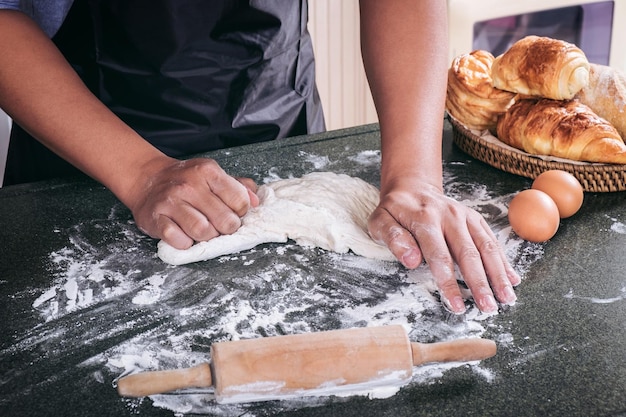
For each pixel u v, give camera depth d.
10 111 0.99
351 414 0.62
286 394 0.62
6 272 0.87
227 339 0.74
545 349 0.70
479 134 1.15
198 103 1.23
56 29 1.16
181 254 0.87
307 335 0.64
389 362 0.63
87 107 0.98
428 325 0.75
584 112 1.01
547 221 0.88
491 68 1.12
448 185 1.05
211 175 0.93
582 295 0.79
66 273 0.86
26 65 0.97
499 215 0.97
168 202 0.90
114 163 0.96
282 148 1.19
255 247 0.92
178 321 0.77
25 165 1.29
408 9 1.06
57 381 0.68
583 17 2.00
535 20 1.96
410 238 0.84
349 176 1.05
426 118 1.00
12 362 0.71
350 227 0.91
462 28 1.91
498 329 0.74
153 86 1.20
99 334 0.75
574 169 0.99
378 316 0.77
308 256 0.89
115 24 1.15
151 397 0.65
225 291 0.82
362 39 1.10
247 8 1.19
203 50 1.19
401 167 0.95
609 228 0.93
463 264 0.81
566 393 0.64
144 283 0.84
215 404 0.64
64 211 1.02
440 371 0.67
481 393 0.64
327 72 2.07
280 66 1.30
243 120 1.27
